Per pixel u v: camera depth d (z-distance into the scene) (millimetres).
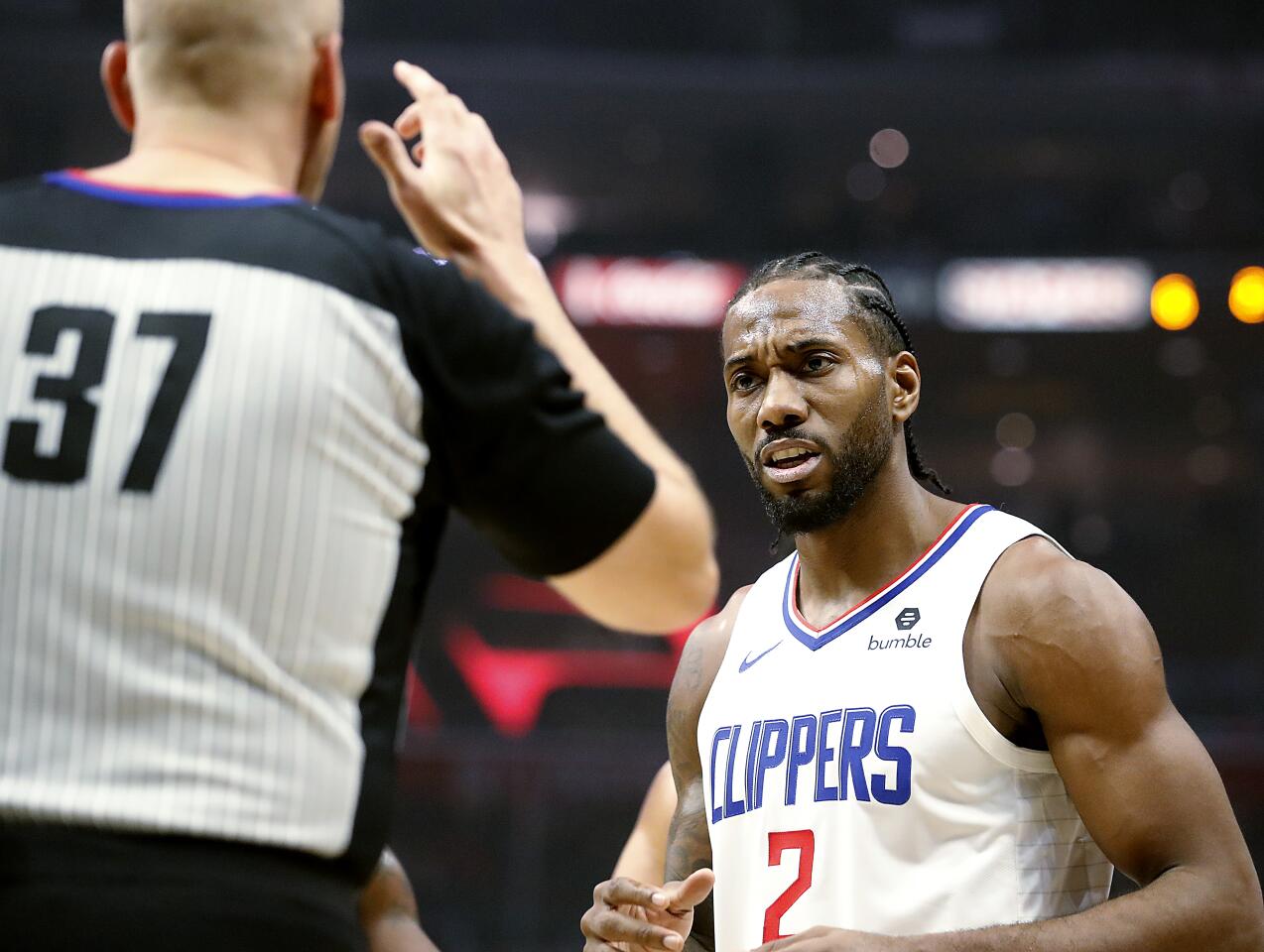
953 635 7551
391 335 5004
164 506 4586
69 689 4469
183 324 4770
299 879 4547
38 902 4281
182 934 4270
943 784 7316
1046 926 6668
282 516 4672
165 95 5305
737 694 8211
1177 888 6754
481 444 5113
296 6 5359
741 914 7793
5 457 4609
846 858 7391
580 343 5746
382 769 4863
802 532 7938
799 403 7777
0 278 4859
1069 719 7145
